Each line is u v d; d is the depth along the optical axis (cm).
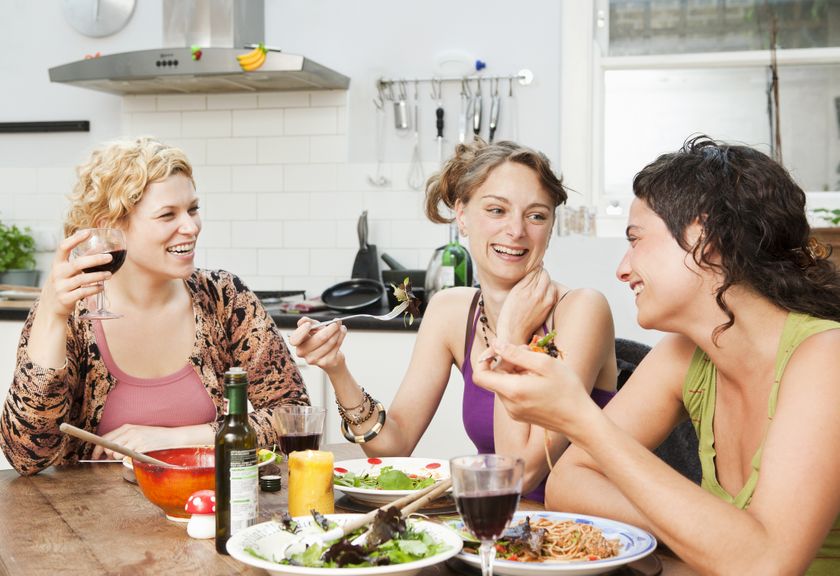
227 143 436
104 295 206
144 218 202
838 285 125
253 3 417
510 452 172
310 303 386
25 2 451
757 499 114
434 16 420
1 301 396
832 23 404
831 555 130
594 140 416
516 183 190
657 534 123
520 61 415
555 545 122
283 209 434
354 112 427
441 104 420
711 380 141
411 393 207
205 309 220
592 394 196
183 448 160
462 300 211
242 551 117
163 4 403
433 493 131
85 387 202
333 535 120
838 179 407
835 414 115
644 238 125
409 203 425
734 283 120
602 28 415
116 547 133
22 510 154
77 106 448
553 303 194
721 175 121
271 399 223
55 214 452
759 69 410
